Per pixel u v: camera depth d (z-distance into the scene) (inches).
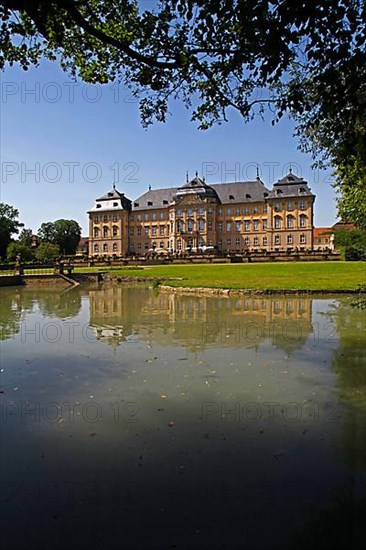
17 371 264.4
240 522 116.9
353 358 289.4
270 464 147.3
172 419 187.6
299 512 120.6
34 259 2581.2
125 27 224.1
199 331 400.5
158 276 1201.4
